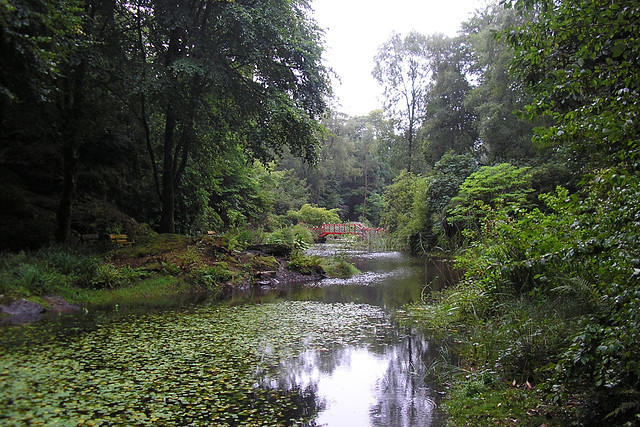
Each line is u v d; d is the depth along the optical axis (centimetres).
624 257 288
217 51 1151
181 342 545
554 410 328
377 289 1041
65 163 1019
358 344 556
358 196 5369
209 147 1416
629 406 265
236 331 609
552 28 392
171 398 371
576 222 336
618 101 307
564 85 357
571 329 390
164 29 1166
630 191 299
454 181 1867
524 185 1452
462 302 679
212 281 1009
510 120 1722
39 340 539
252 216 2348
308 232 2670
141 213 1453
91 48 979
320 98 1320
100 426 314
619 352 288
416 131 2894
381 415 349
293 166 4675
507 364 418
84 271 873
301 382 421
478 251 778
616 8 316
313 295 952
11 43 667
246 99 1268
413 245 2192
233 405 363
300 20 1295
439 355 511
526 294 556
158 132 1468
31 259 833
